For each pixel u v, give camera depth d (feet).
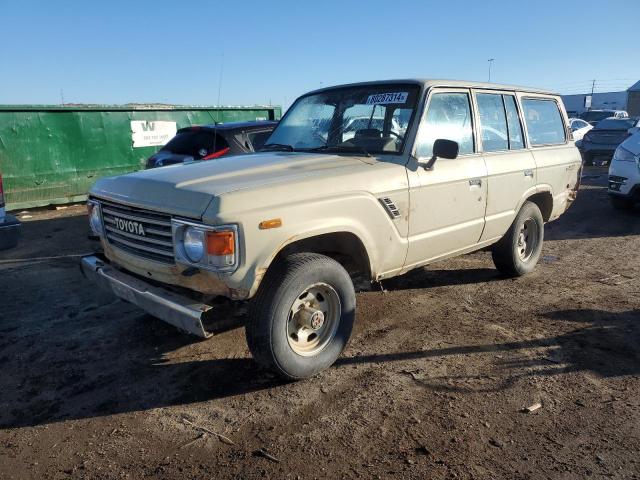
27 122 35.42
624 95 157.99
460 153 15.69
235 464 9.38
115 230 12.98
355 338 14.55
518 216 18.43
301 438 10.09
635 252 23.24
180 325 10.92
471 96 16.20
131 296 12.16
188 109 44.06
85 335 14.96
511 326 15.21
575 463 9.28
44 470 9.34
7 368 13.08
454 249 16.03
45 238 27.66
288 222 11.08
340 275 12.21
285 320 11.36
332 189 12.03
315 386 12.00
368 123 15.14
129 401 11.53
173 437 10.21
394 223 13.50
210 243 10.32
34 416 11.03
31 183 35.94
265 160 13.83
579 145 61.67
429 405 11.14
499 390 11.71
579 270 20.59
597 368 12.66
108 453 9.77
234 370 12.80
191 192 10.94
